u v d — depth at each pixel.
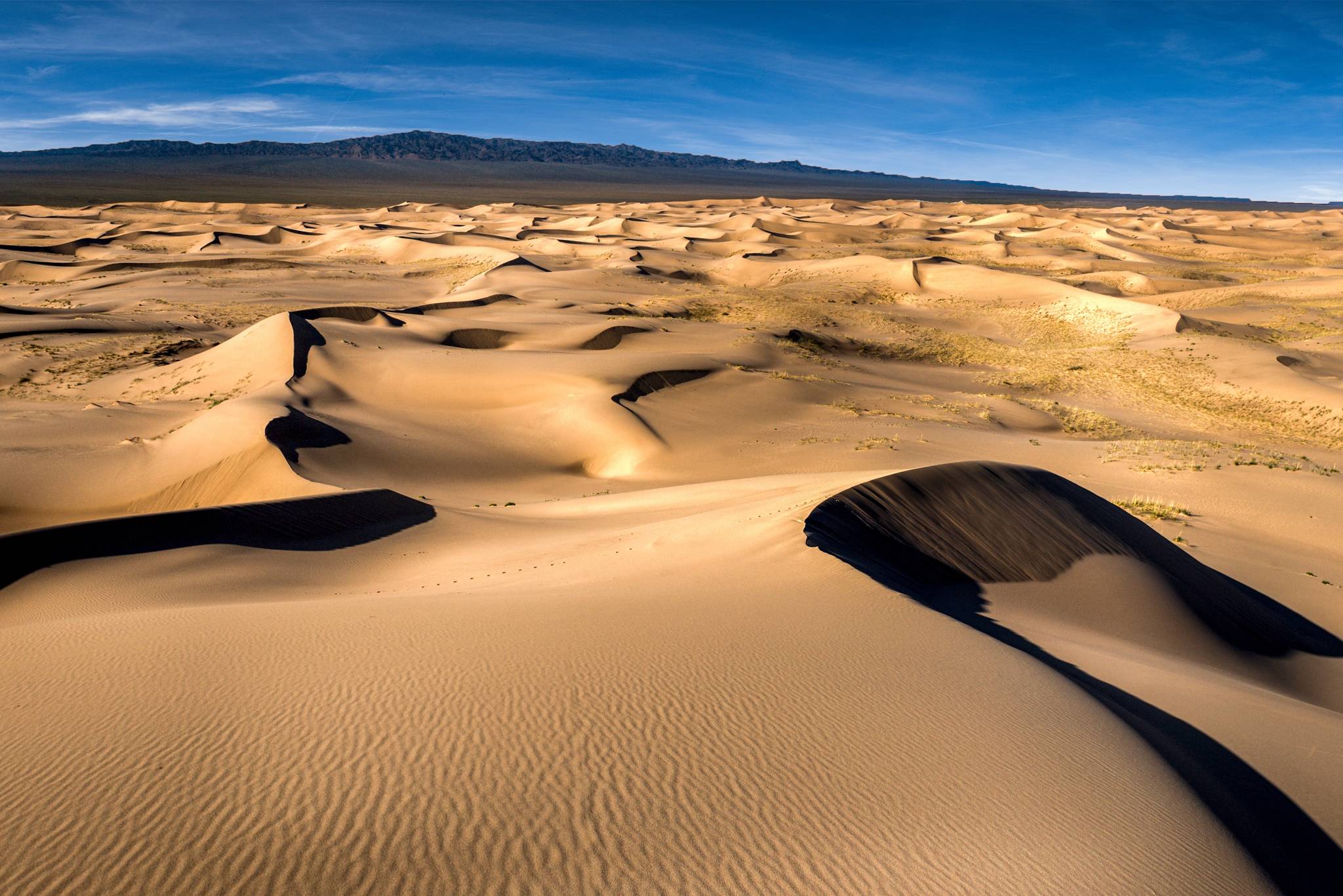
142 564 15.44
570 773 6.00
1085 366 58.12
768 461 29.69
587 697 7.26
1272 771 8.18
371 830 5.23
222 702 7.13
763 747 6.53
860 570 11.73
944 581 13.49
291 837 5.14
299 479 24.17
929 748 6.72
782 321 68.81
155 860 4.90
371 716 6.83
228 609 10.78
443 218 198.25
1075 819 5.88
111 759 6.11
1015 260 123.19
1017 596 13.68
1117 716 8.05
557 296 81.38
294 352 41.78
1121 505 23.72
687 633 9.12
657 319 66.12
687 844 5.27
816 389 42.72
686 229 159.00
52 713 6.96
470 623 9.55
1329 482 25.95
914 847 5.38
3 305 64.44
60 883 4.70
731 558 12.73
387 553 18.44
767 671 8.05
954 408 42.16
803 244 140.38
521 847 5.14
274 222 182.88
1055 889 5.10
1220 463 28.67
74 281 91.62
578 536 17.83
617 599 10.64
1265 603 17.25
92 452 29.95
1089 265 114.12
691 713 7.05
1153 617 14.19
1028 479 17.86
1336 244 179.62
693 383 41.78
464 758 6.12
